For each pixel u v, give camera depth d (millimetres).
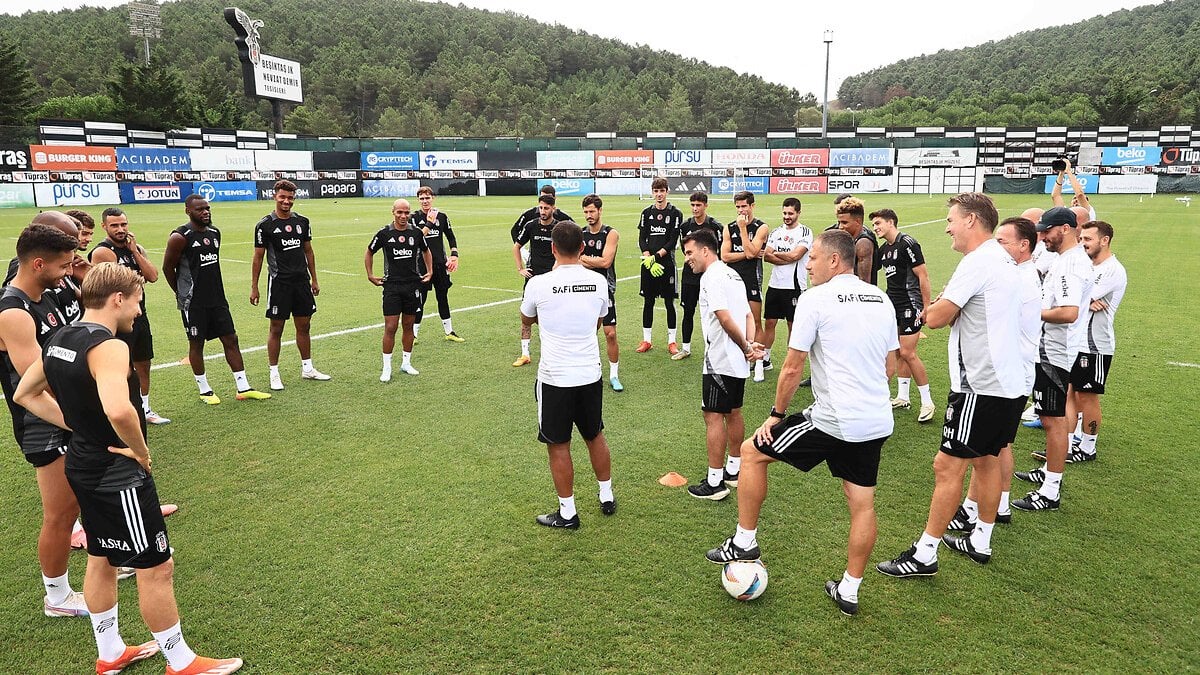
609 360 7949
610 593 3805
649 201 43000
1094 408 5469
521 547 4285
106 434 2980
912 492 5027
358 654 3332
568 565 4082
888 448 5859
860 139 49906
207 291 6785
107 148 37500
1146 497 4938
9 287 3502
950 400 3914
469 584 3893
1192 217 27875
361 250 19141
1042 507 4758
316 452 5773
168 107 55875
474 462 5578
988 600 3756
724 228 8289
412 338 8023
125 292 3043
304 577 3959
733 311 4605
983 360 3754
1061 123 80062
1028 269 4047
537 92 119688
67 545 3607
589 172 51094
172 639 3143
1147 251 17984
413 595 3789
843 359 3529
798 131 51719
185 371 8133
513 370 8250
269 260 7262
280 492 5035
